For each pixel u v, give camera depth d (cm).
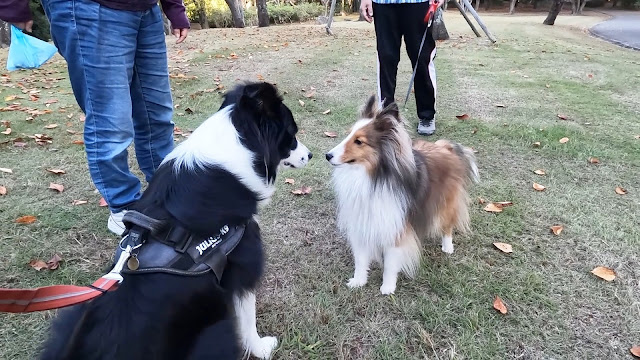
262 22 1769
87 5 231
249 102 179
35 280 256
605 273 264
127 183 279
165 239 161
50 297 127
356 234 255
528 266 275
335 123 502
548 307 243
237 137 177
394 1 412
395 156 245
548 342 221
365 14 455
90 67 242
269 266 275
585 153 428
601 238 301
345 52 923
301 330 229
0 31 1230
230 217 174
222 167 173
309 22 2559
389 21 428
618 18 2612
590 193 360
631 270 271
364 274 263
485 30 1073
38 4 1387
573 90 645
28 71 768
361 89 634
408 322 234
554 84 674
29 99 592
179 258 159
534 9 3484
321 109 546
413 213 257
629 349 217
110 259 276
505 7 3597
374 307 245
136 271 153
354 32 1326
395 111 252
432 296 252
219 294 169
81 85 250
